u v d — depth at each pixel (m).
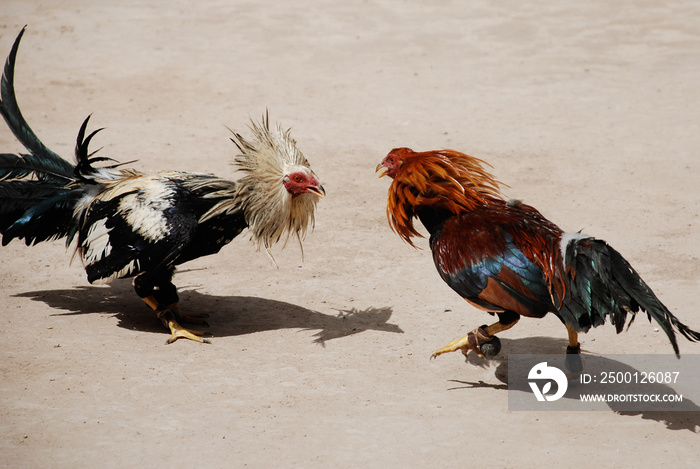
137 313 9.26
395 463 6.22
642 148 14.95
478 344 7.41
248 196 8.32
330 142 15.45
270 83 19.19
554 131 15.93
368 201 12.84
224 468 6.12
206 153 14.65
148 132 15.77
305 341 8.52
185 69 20.14
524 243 7.00
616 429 6.78
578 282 6.66
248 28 23.97
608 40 22.45
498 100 17.95
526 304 6.92
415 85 19.08
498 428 6.78
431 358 7.96
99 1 26.78
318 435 6.63
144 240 8.13
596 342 8.60
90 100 17.70
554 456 6.33
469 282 7.12
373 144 15.35
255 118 16.77
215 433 6.63
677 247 10.88
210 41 22.66
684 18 24.25
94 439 6.49
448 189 7.38
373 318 9.14
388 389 7.50
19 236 9.08
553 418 6.97
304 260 10.84
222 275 10.42
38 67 19.86
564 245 6.79
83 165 8.90
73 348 8.16
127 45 22.03
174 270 8.77
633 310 6.53
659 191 12.97
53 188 8.91
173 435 6.58
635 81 19.12
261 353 8.20
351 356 8.17
